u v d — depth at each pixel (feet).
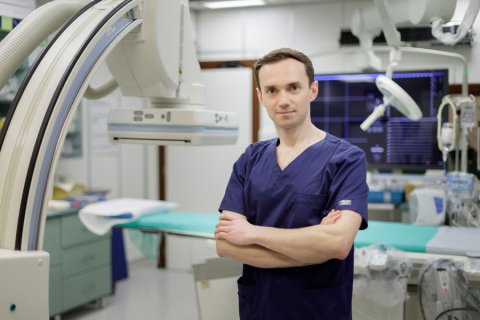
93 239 11.98
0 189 4.01
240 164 5.19
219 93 14.62
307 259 4.28
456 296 6.39
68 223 11.22
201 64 14.79
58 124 4.08
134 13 4.90
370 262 6.63
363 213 4.42
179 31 5.54
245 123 14.40
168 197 15.84
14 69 4.53
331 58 13.12
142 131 5.63
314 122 10.99
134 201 9.20
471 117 8.02
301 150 4.78
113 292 13.55
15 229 3.96
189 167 15.47
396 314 6.72
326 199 4.60
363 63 10.89
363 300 6.81
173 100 5.88
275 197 4.73
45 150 3.99
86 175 14.05
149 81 5.33
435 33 8.07
